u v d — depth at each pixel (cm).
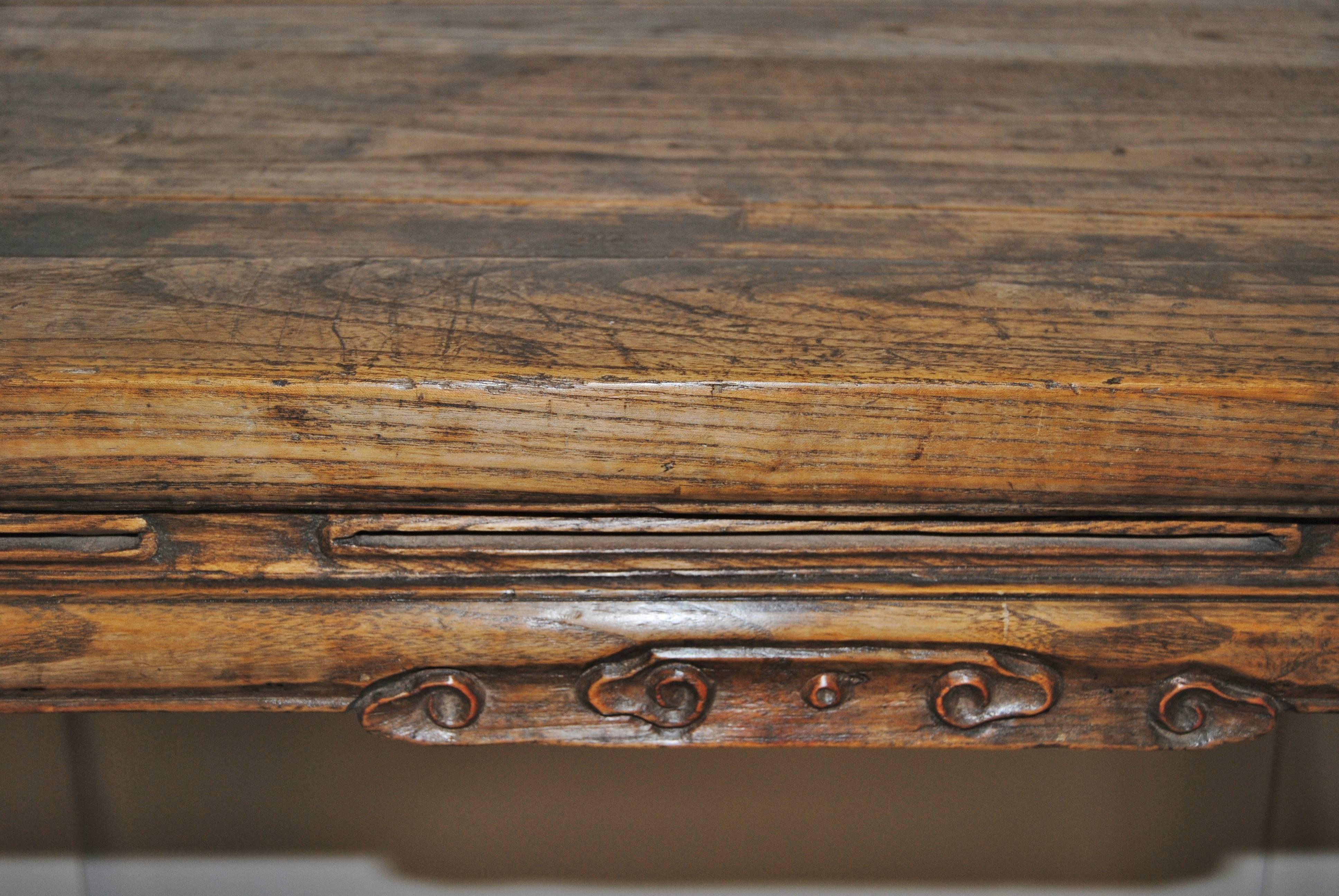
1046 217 84
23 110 93
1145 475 75
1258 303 78
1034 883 108
